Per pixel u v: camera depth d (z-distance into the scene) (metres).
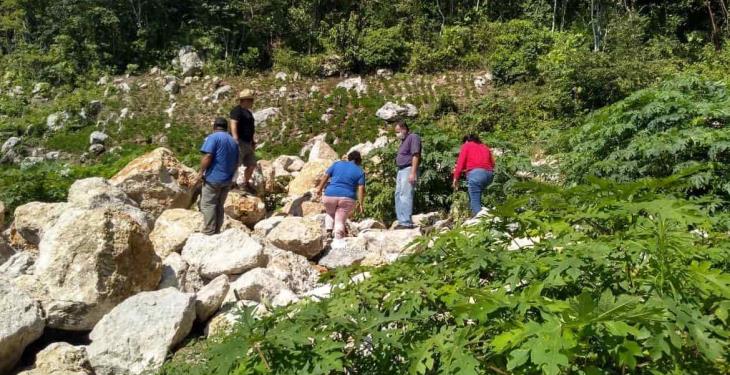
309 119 27.20
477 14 35.19
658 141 7.55
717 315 1.85
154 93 31.16
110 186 6.94
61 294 4.70
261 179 9.88
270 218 8.59
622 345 1.68
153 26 35.94
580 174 8.78
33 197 10.05
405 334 2.08
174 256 5.71
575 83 23.31
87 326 4.75
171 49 35.03
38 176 10.52
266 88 31.23
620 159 7.99
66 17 36.31
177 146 26.25
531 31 31.98
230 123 9.08
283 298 4.86
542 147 14.77
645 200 2.23
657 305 1.77
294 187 10.55
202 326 4.88
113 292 4.78
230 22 35.91
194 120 28.77
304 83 31.70
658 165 7.74
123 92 31.27
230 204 8.31
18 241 6.37
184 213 7.03
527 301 1.82
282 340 1.92
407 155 8.45
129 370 4.27
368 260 6.20
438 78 30.50
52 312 4.65
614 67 22.81
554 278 1.94
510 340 1.68
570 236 2.15
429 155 10.52
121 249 4.88
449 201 10.47
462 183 10.36
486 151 8.47
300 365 1.91
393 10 35.81
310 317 2.12
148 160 8.31
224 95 30.72
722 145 6.97
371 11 36.12
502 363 1.83
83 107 29.83
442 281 2.20
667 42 28.25
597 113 9.50
